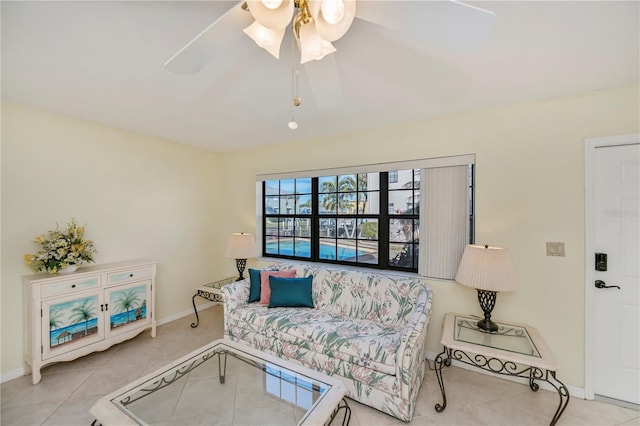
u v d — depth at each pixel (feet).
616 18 3.92
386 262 9.77
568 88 6.28
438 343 8.12
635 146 6.16
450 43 3.41
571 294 6.66
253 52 4.84
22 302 7.35
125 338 8.68
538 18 3.94
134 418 4.37
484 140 7.59
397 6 2.94
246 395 5.38
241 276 11.30
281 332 7.38
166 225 10.93
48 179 7.82
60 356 7.27
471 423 5.69
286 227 12.24
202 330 10.17
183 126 9.02
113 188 9.29
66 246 7.57
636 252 6.21
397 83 6.04
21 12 3.76
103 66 5.29
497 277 6.30
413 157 8.58
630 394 6.24
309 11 3.30
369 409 6.05
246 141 11.01
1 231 7.07
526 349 5.80
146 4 3.65
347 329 7.12
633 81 5.92
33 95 6.63
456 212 8.00
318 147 10.43
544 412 6.01
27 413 5.94
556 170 6.82
